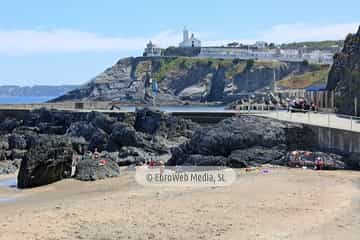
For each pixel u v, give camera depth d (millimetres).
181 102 189125
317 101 69438
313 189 28938
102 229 21016
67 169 38312
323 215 22531
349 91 58625
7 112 69812
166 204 25703
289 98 83375
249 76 192875
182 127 58281
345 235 19375
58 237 20016
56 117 66312
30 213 25266
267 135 41500
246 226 20922
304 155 38438
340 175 33875
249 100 98625
